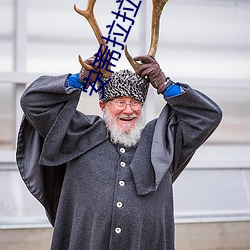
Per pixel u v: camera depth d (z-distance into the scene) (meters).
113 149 2.32
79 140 2.31
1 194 4.28
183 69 4.73
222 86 4.68
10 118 4.40
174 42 4.70
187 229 4.38
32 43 4.42
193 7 4.71
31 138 2.35
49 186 2.43
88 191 2.24
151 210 2.23
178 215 4.48
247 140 4.84
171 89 2.26
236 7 4.79
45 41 4.44
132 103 2.28
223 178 4.70
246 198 4.68
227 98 4.82
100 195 2.22
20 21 4.38
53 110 2.21
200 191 4.62
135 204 2.21
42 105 2.19
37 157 2.32
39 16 4.42
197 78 4.64
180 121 2.31
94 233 2.21
